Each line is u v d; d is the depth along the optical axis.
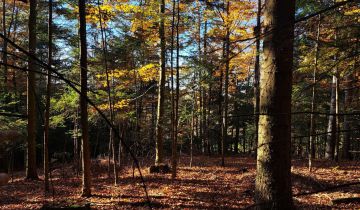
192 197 9.59
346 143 20.22
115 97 12.98
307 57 5.69
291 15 4.45
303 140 21.88
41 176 15.55
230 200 9.13
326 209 7.97
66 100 12.38
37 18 12.58
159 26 13.50
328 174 12.34
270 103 4.82
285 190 4.91
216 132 25.45
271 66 4.71
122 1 11.34
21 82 21.20
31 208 8.84
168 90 18.14
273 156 4.89
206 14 12.87
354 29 4.04
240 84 28.08
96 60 11.75
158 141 14.91
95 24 11.55
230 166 15.90
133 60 13.05
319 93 21.45
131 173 14.35
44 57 18.27
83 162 10.00
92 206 8.79
